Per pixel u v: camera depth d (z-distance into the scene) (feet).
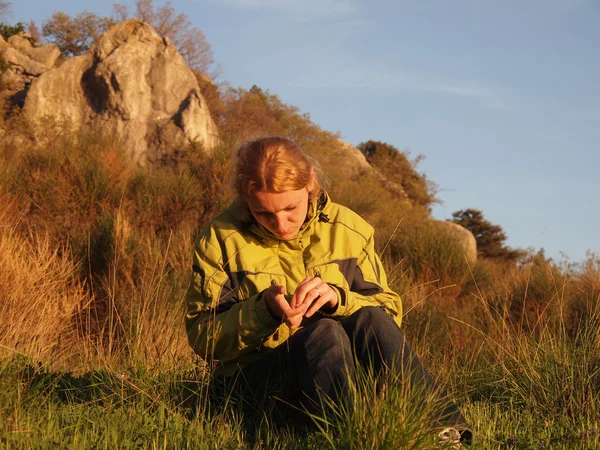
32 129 42.63
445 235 29.48
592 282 22.36
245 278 8.14
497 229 97.86
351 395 6.59
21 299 14.55
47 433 6.67
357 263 8.58
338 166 72.18
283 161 7.61
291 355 7.87
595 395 9.40
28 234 21.74
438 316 17.99
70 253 20.66
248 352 8.10
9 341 12.27
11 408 7.22
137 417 7.54
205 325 7.99
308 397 7.09
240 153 7.98
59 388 8.98
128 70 53.11
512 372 10.89
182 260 20.30
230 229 8.36
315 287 7.55
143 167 33.71
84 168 27.58
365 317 7.47
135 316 15.28
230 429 7.50
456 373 11.27
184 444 6.89
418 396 6.33
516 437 7.56
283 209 7.79
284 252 8.34
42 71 66.64
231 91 71.00
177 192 28.37
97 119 52.70
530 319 20.30
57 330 14.61
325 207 8.66
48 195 24.98
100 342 12.71
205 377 8.75
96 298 18.42
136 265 20.12
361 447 5.95
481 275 27.68
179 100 53.98
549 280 22.52
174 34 74.43
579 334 11.44
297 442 6.89
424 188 97.19
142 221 26.05
